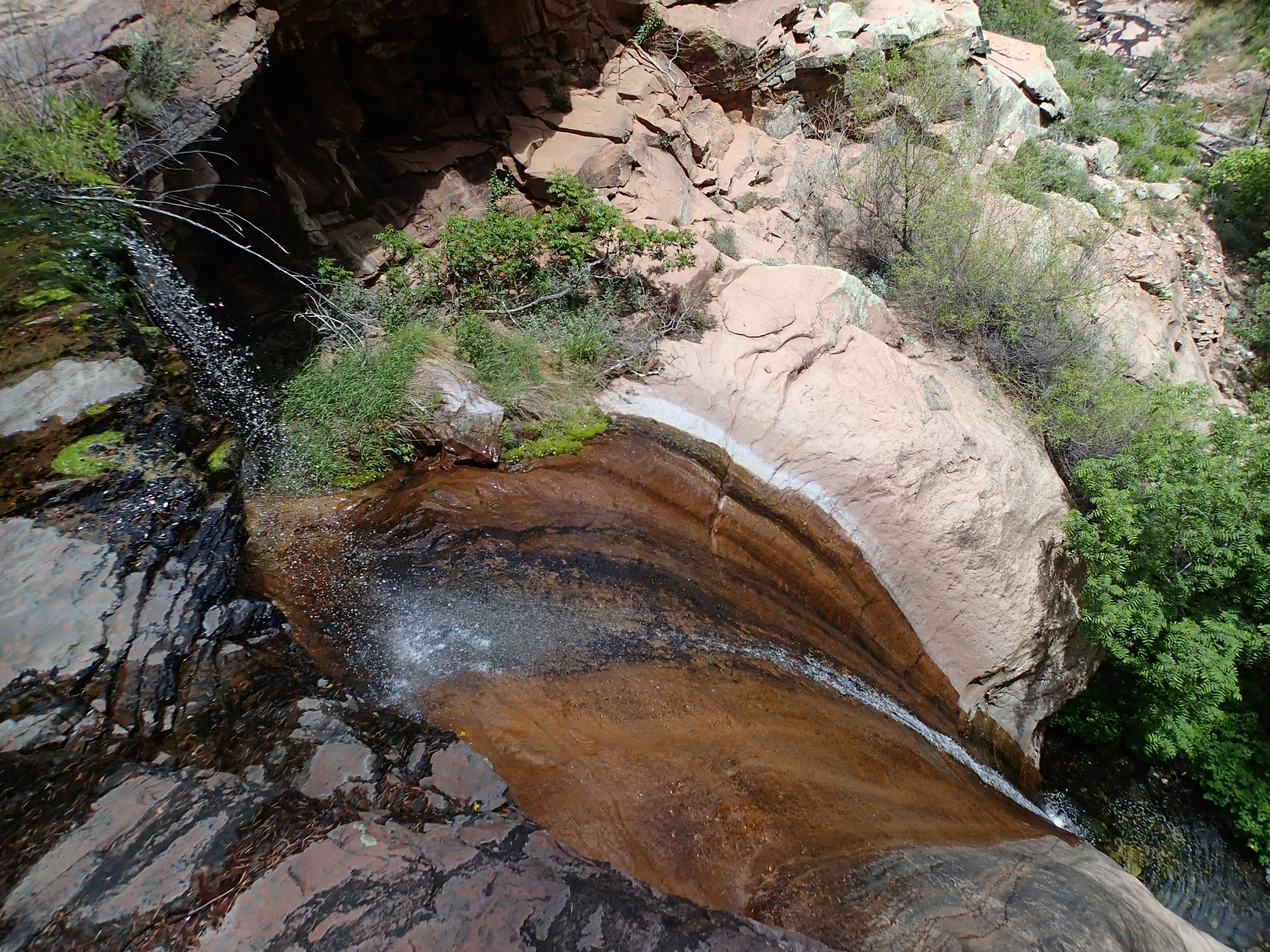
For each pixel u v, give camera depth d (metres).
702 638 5.30
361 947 2.32
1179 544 6.42
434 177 7.84
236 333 6.29
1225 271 13.85
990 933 3.51
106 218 4.78
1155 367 10.62
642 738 4.29
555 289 7.39
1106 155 14.66
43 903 2.31
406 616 4.71
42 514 3.35
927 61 11.15
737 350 7.35
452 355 6.65
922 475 6.83
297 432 5.81
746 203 10.35
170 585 3.42
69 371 3.83
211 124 5.46
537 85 8.45
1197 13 20.45
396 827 2.77
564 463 6.33
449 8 7.33
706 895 3.32
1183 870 6.95
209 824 2.62
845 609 6.66
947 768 5.94
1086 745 7.86
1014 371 8.80
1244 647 6.76
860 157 10.74
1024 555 7.07
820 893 3.48
